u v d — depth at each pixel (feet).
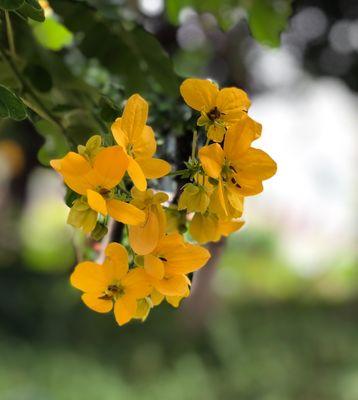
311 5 22.79
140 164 2.97
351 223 41.45
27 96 4.22
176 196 3.50
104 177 2.82
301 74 26.30
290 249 38.99
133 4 6.57
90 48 5.00
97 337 26.53
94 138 2.89
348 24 23.67
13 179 33.40
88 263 2.97
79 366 23.17
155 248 3.00
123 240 3.57
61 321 27.02
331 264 35.42
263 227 40.19
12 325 26.63
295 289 34.68
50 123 4.30
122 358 25.03
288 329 28.76
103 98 3.67
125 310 3.01
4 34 4.21
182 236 3.25
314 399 22.57
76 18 4.94
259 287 34.83
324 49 24.41
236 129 3.03
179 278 3.03
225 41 16.71
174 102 4.62
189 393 22.43
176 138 4.02
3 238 32.37
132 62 4.94
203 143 3.69
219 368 25.00
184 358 24.62
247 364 24.67
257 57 22.29
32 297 28.35
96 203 2.71
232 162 3.06
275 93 27.66
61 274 30.42
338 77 25.85
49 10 5.29
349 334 28.68
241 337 27.35
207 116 3.14
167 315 27.66
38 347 25.23
